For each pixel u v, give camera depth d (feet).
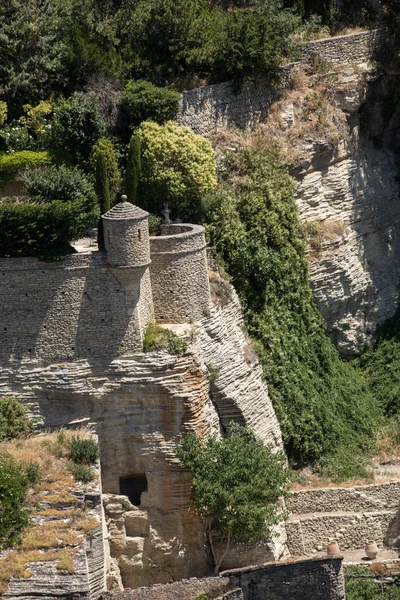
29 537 310.86
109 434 349.61
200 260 359.25
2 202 369.71
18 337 345.10
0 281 342.44
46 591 300.81
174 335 348.18
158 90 401.29
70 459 335.47
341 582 327.47
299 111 438.81
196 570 355.77
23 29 404.36
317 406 396.16
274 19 440.45
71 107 390.63
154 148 386.32
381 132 467.93
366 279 438.40
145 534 353.10
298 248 409.90
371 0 489.67
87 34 416.87
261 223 401.70
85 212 350.02
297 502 378.32
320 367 409.08
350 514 377.91
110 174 386.73
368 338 439.63
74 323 345.31
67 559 305.32
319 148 431.43
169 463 349.20
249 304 392.68
